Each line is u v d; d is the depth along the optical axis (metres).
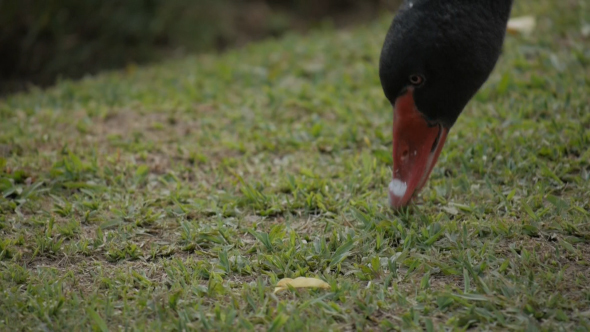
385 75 4.88
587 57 7.54
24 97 8.48
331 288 4.20
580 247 4.57
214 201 5.38
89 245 4.92
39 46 11.85
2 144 6.53
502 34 5.02
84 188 5.74
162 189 5.75
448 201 5.28
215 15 12.23
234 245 4.83
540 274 4.20
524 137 6.02
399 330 3.80
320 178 5.76
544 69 7.49
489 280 4.18
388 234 4.83
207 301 4.15
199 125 7.12
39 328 3.88
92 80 9.09
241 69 8.66
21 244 4.91
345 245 4.63
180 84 8.48
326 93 7.52
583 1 8.93
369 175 5.66
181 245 4.91
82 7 11.89
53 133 6.86
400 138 4.96
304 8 13.16
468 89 4.92
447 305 3.99
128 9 11.91
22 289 4.37
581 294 4.04
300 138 6.59
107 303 4.03
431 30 4.74
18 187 5.66
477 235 4.78
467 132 6.29
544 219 4.89
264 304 4.03
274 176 5.89
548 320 3.79
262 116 7.18
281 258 4.56
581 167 5.52
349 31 10.10
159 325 3.85
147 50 11.73
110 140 6.76
